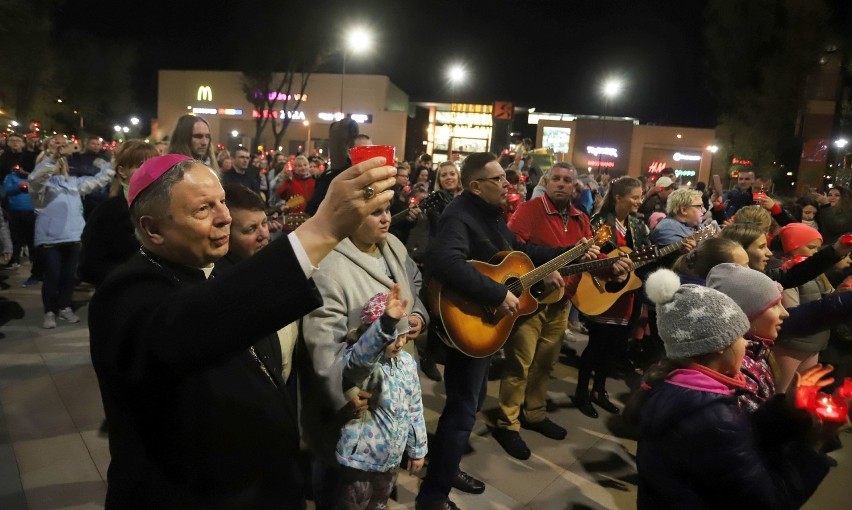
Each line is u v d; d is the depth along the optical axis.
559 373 4.86
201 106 36.97
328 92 35.41
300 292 0.90
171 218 1.13
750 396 1.95
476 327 2.84
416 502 2.79
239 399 1.16
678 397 1.62
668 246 3.63
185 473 1.09
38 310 5.54
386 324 1.70
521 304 3.07
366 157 1.11
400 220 4.48
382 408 2.00
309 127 35.75
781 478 1.56
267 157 13.52
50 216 4.94
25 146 8.00
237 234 1.95
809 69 19.59
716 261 2.55
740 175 6.77
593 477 3.23
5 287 6.31
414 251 5.14
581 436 3.72
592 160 35.12
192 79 36.88
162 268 1.17
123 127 31.69
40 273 6.47
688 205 4.12
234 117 36.69
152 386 1.01
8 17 15.98
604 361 4.08
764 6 20.17
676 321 1.69
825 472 1.59
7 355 4.32
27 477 2.76
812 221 6.29
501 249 3.10
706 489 1.58
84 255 2.74
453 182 5.21
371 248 2.19
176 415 1.07
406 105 39.94
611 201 4.18
